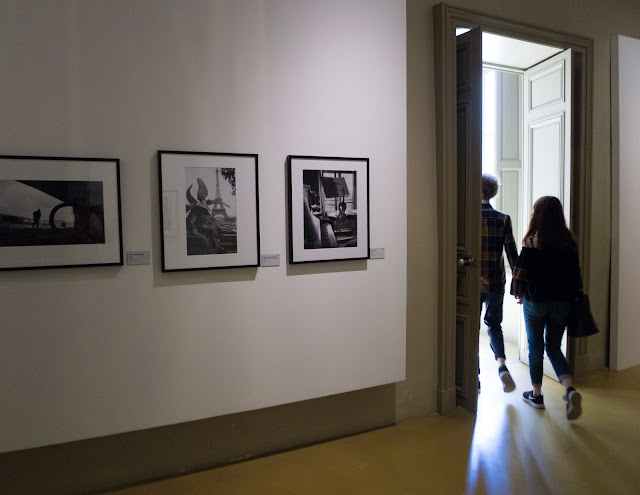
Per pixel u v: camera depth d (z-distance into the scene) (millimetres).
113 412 2541
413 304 3584
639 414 3648
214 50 2668
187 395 2701
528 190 4816
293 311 2961
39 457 2559
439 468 2896
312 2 2918
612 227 4582
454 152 3629
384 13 3166
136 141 2521
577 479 2752
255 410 3053
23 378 2359
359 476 2820
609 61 4488
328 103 2996
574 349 4418
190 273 2680
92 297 2473
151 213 2578
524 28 3912
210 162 2676
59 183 2367
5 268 2287
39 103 2320
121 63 2467
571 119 4273
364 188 3129
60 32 2344
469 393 3727
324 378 3074
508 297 5691
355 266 3145
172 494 2650
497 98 5820
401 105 3258
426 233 3613
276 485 2734
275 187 2867
